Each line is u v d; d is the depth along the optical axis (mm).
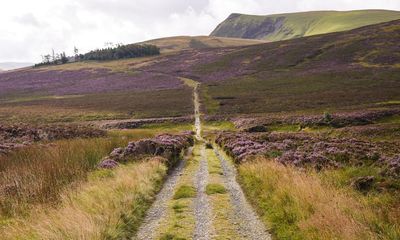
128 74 150125
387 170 14625
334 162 17344
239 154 24438
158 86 121062
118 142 26531
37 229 9305
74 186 13547
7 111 88562
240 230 10398
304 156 18531
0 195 12938
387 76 97750
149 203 13391
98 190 12867
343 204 9984
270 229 10281
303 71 118875
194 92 105000
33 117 79438
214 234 10062
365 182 12766
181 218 11508
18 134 35375
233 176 19000
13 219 10836
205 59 161875
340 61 124125
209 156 27750
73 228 9289
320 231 8648
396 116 52500
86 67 179500
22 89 133625
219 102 86812
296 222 9805
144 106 89000
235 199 13898
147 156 21719
